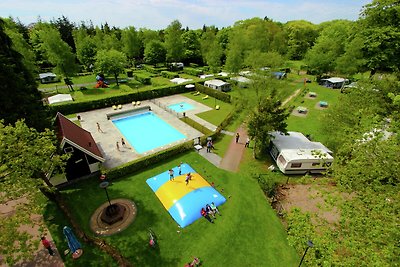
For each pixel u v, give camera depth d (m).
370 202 12.94
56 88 64.88
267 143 29.78
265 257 18.11
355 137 15.53
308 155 27.91
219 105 52.91
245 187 26.03
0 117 21.16
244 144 35.78
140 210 22.64
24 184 15.95
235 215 22.02
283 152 28.48
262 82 36.22
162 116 46.25
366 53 44.53
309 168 27.95
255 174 28.56
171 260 17.80
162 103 54.12
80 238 19.28
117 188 25.69
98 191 25.23
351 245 11.85
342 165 16.39
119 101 53.12
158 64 105.94
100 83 68.19
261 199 24.25
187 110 49.78
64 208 21.66
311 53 75.88
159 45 94.25
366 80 25.92
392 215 11.67
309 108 50.34
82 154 26.44
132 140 37.88
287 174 28.45
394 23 38.59
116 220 21.12
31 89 25.06
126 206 23.11
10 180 15.45
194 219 21.48
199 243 19.22
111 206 21.81
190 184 25.34
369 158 14.15
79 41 87.88
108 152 33.09
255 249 18.75
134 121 45.12
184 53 96.44
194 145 34.56
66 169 26.05
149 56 93.75
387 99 22.92
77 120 44.31
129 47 99.06
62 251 18.38
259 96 35.09
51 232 20.09
